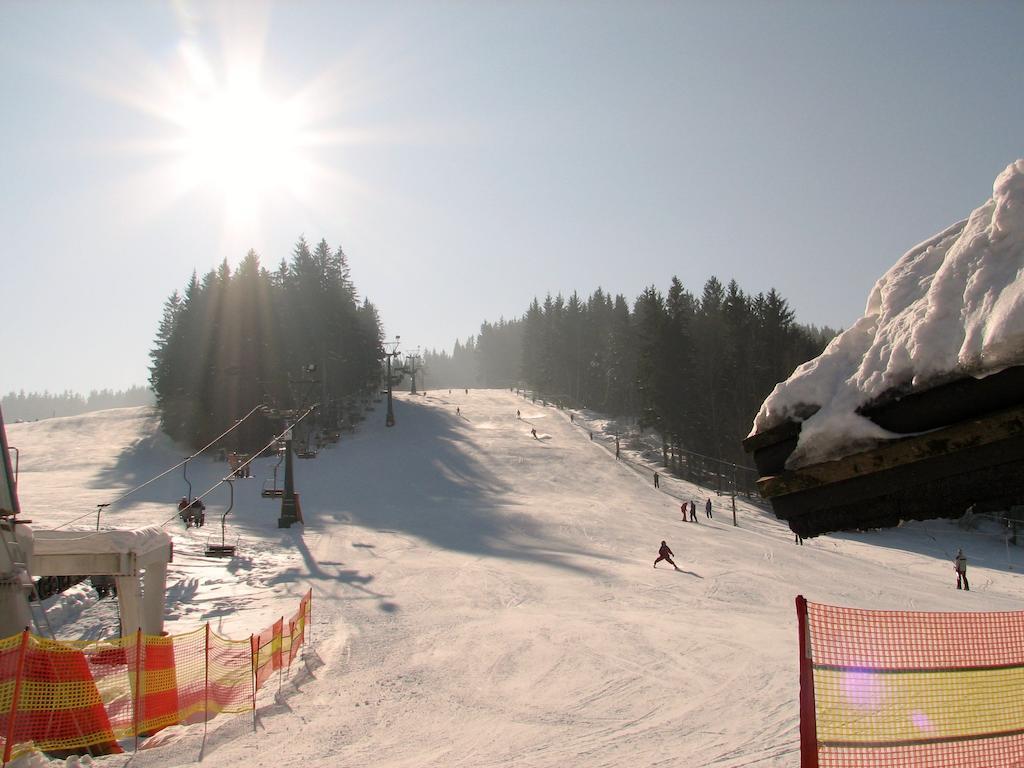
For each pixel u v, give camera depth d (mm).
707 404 73188
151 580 15422
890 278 2824
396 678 12359
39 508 44438
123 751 8703
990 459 2225
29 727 7844
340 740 9164
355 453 66875
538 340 137750
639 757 8320
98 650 9422
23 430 85312
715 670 12586
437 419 84438
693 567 27500
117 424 87625
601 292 133875
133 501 47938
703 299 103375
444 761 8367
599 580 24141
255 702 10922
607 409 113250
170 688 9961
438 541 33844
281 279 106312
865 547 38906
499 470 59156
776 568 28078
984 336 2113
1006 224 2227
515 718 10078
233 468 34094
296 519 38469
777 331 74375
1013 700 4152
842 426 2582
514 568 26469
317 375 81938
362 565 27234
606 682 11977
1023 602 22359
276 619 17922
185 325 80375
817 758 3697
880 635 3990
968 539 45562
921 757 3871
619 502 48969
